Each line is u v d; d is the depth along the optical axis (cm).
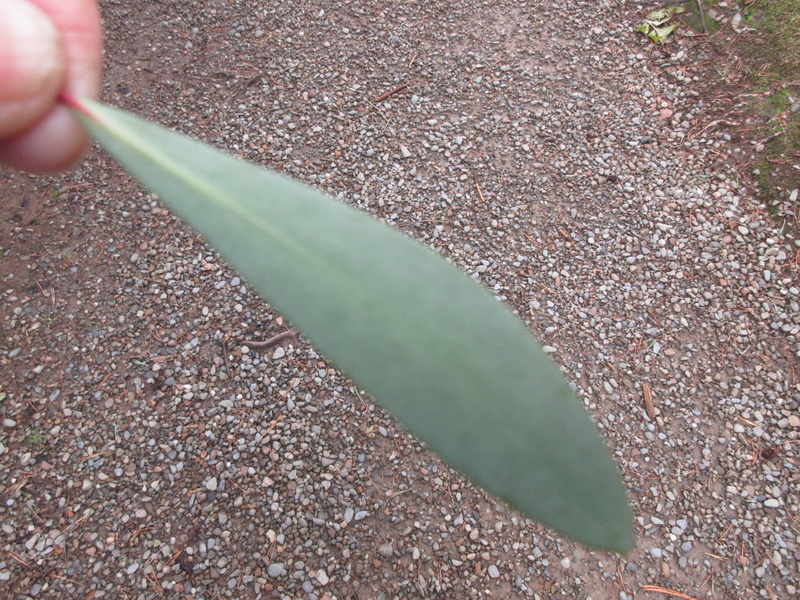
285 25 90
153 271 72
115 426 65
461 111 84
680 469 66
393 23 91
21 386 66
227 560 60
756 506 64
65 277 71
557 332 71
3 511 61
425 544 62
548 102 85
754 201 77
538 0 93
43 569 59
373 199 77
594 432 12
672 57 87
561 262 75
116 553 60
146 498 62
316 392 67
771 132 79
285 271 12
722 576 61
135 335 69
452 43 89
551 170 80
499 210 77
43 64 27
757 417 68
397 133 82
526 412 11
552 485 11
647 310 72
